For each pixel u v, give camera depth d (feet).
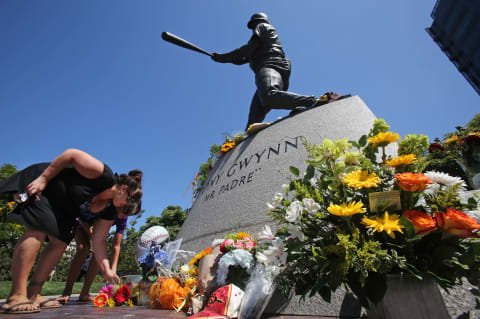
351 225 4.56
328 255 4.49
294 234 4.83
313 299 6.46
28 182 7.38
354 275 4.40
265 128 16.70
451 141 12.01
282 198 5.46
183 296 8.25
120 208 7.66
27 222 6.97
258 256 5.53
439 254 4.28
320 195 5.07
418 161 5.10
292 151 13.23
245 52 22.06
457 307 5.04
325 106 15.21
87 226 10.20
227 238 7.88
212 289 7.31
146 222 86.48
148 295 9.43
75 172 7.59
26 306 6.89
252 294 6.15
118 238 11.69
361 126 12.99
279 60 21.38
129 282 10.98
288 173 12.07
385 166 5.17
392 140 5.24
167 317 6.72
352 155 5.05
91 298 12.17
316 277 4.69
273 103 19.47
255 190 12.48
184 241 13.85
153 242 10.02
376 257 4.02
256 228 10.59
